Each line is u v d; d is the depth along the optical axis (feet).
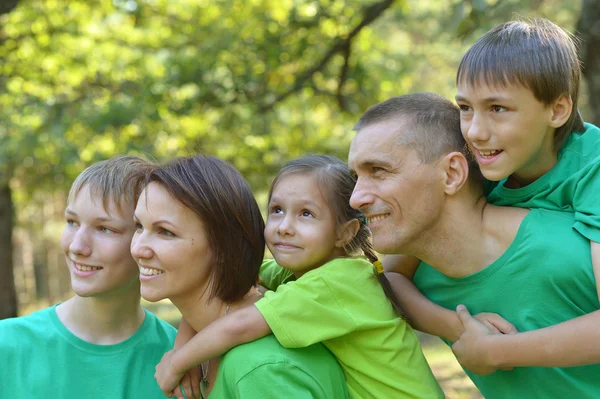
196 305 6.20
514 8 21.99
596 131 6.03
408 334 6.31
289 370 5.57
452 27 21.27
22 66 29.99
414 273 6.81
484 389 6.61
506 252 5.91
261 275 7.34
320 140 31.58
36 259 68.08
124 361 7.02
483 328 5.83
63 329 6.97
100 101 27.63
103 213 6.55
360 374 6.07
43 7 29.43
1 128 27.09
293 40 26.45
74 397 6.76
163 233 5.96
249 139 29.68
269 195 6.48
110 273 6.60
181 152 27.89
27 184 30.63
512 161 5.57
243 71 26.58
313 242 6.18
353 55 27.94
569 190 5.84
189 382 6.19
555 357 5.41
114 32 30.81
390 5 24.80
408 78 32.81
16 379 6.67
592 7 16.99
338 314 5.83
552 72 5.43
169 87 26.40
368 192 5.82
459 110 6.13
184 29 29.50
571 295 5.77
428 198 5.78
